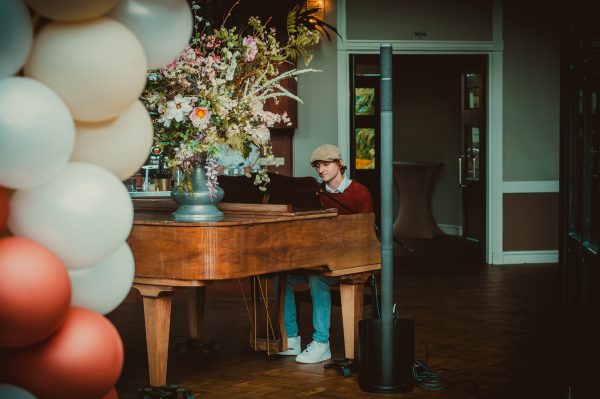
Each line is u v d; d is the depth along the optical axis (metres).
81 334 2.76
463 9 9.78
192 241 4.39
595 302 4.07
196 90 4.74
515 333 6.42
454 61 12.75
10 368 2.71
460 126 12.73
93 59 2.76
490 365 5.47
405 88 13.55
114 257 3.07
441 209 13.22
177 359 5.69
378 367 4.86
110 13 3.04
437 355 5.75
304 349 5.95
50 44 2.77
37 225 2.73
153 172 8.27
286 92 4.97
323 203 5.68
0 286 2.52
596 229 4.19
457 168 12.88
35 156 2.61
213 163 4.68
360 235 5.24
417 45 9.68
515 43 9.94
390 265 4.83
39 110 2.61
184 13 3.18
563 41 4.66
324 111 9.47
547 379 5.10
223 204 5.05
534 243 10.14
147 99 4.70
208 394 4.87
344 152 9.51
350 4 9.52
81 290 2.94
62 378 2.72
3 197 2.68
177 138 4.70
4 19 2.57
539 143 10.07
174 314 7.30
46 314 2.58
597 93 4.14
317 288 5.53
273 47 4.97
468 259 10.47
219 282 9.01
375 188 12.38
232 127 4.72
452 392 4.86
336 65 9.49
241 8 8.36
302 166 9.44
